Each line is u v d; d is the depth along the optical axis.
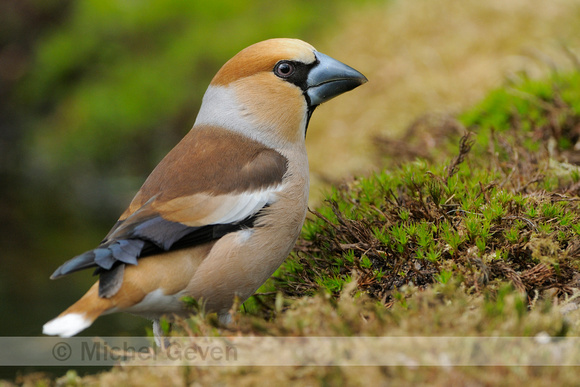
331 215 8.18
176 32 24.16
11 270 16.95
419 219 7.65
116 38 24.45
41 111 25.53
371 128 16.09
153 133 22.86
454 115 12.35
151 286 6.59
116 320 13.04
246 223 7.12
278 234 7.31
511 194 7.54
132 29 24.27
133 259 6.39
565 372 4.94
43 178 24.23
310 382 5.15
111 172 23.28
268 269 7.36
